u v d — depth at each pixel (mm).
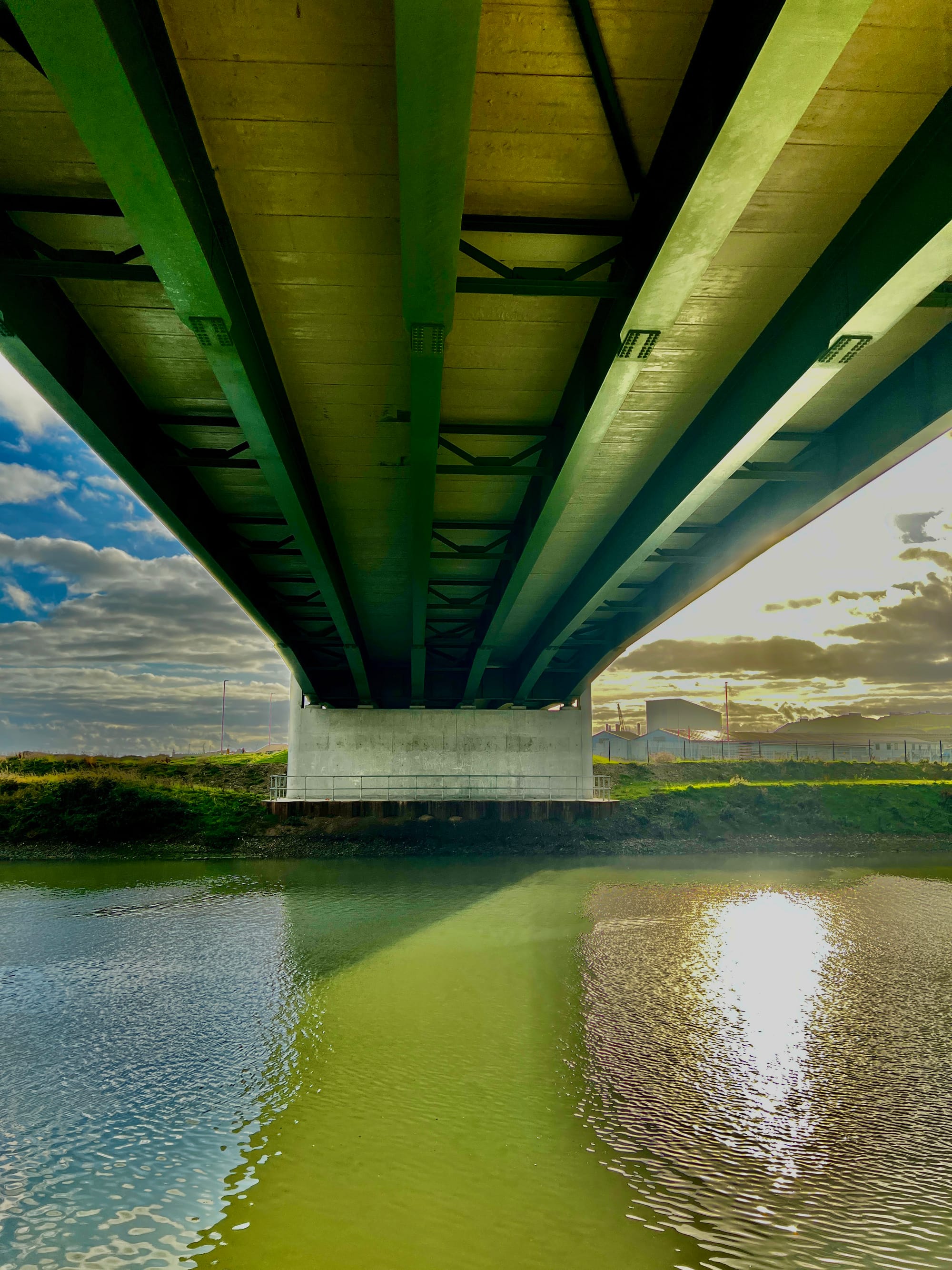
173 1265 8148
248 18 6859
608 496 18594
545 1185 9609
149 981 17938
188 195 7711
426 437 12320
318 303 11070
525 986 17578
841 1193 9508
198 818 39438
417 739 40594
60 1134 10859
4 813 38688
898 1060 13555
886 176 8539
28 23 5660
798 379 10617
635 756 101250
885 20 6758
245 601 24000
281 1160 10156
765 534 18031
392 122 7949
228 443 15594
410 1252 8367
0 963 19453
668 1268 8141
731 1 6551
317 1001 16484
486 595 27125
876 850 41500
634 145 8336
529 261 10305
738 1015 15805
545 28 7020
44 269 9039
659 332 9703
